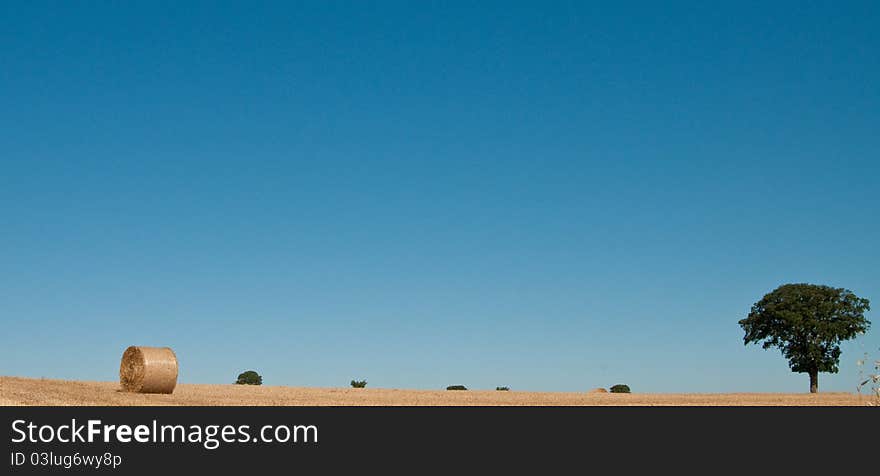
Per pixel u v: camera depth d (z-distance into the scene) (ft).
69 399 108.68
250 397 140.67
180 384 185.78
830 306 285.64
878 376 60.13
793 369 292.20
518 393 200.13
